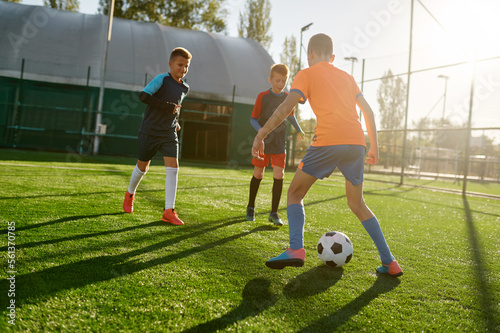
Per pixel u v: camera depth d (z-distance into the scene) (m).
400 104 30.39
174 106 2.85
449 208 5.64
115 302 1.36
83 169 7.01
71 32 16.44
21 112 14.05
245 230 2.77
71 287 1.46
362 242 2.68
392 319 1.40
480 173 20.42
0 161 7.34
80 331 1.15
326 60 2.07
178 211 3.42
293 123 3.45
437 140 23.17
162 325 1.22
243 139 16.64
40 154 11.36
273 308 1.41
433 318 1.44
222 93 16.66
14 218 2.54
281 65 3.29
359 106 2.03
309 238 2.67
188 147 24.45
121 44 16.70
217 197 4.64
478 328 1.38
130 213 3.11
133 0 25.80
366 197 6.37
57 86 14.63
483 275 2.07
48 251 1.88
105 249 2.00
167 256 1.96
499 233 3.65
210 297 1.47
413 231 3.37
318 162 1.87
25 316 1.21
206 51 18.39
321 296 1.57
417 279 1.91
